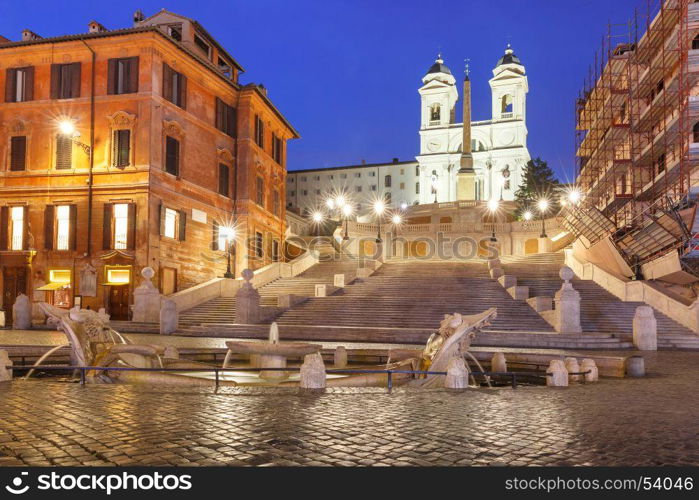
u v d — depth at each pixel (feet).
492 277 115.34
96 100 106.83
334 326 85.30
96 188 105.70
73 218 106.11
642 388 35.24
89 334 40.60
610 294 97.25
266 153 145.07
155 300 90.84
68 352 46.73
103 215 105.19
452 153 331.98
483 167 326.65
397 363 39.73
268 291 115.85
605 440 20.68
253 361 47.78
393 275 130.00
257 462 17.40
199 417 24.12
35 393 30.63
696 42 107.96
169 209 109.70
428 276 119.24
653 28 119.34
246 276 89.86
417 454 18.47
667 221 101.86
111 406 26.68
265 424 22.79
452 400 29.43
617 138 148.25
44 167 108.37
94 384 35.01
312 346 40.22
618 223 141.38
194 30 127.54
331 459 17.80
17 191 108.78
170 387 33.68
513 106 328.70
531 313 85.76
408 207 238.48
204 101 122.01
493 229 189.06
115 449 18.69
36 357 45.85
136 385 34.68
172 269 109.81
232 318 91.09
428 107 345.10
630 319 82.23
